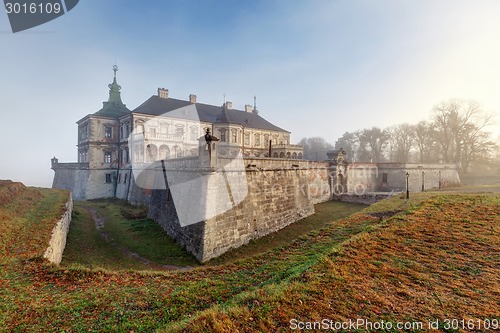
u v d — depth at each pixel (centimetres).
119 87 4856
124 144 4147
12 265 835
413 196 1703
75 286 755
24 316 587
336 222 1284
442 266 647
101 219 2455
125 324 564
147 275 859
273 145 5322
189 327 487
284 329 454
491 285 552
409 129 6662
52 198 2167
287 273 718
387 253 739
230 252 1518
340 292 557
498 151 4812
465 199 1221
